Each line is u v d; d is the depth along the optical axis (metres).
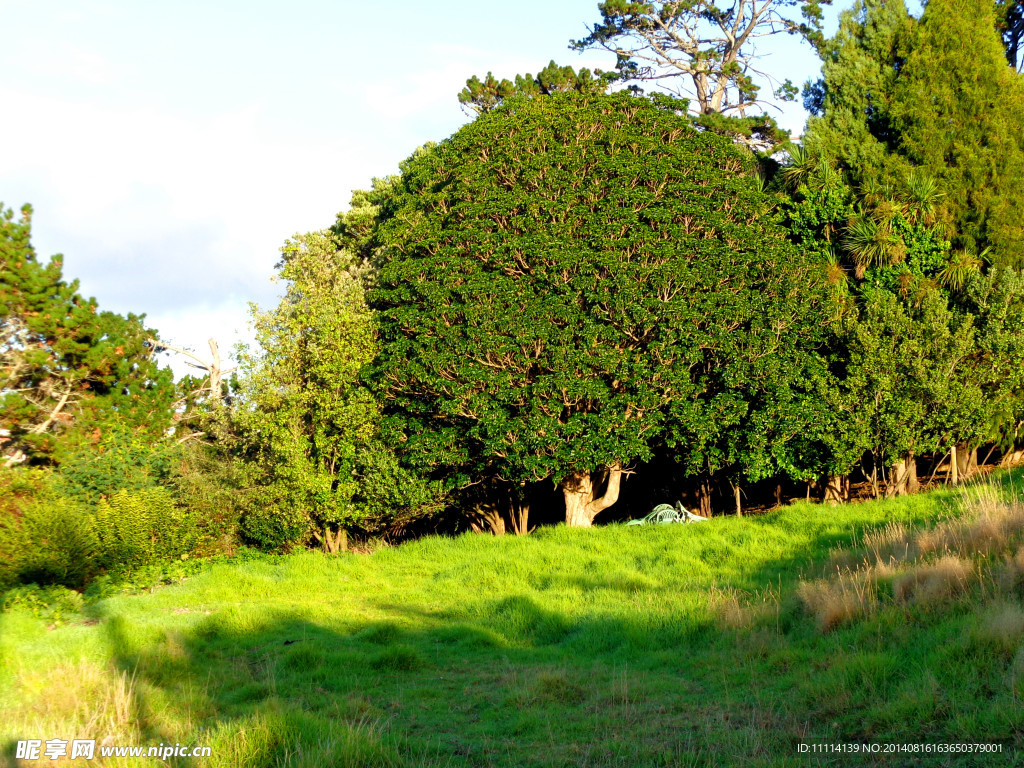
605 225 19.38
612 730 7.77
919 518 15.94
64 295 20.86
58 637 11.02
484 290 18.72
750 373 18.88
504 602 13.52
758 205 21.25
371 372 19.80
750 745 7.02
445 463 19.48
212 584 16.06
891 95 25.33
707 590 13.33
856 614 9.91
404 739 7.54
